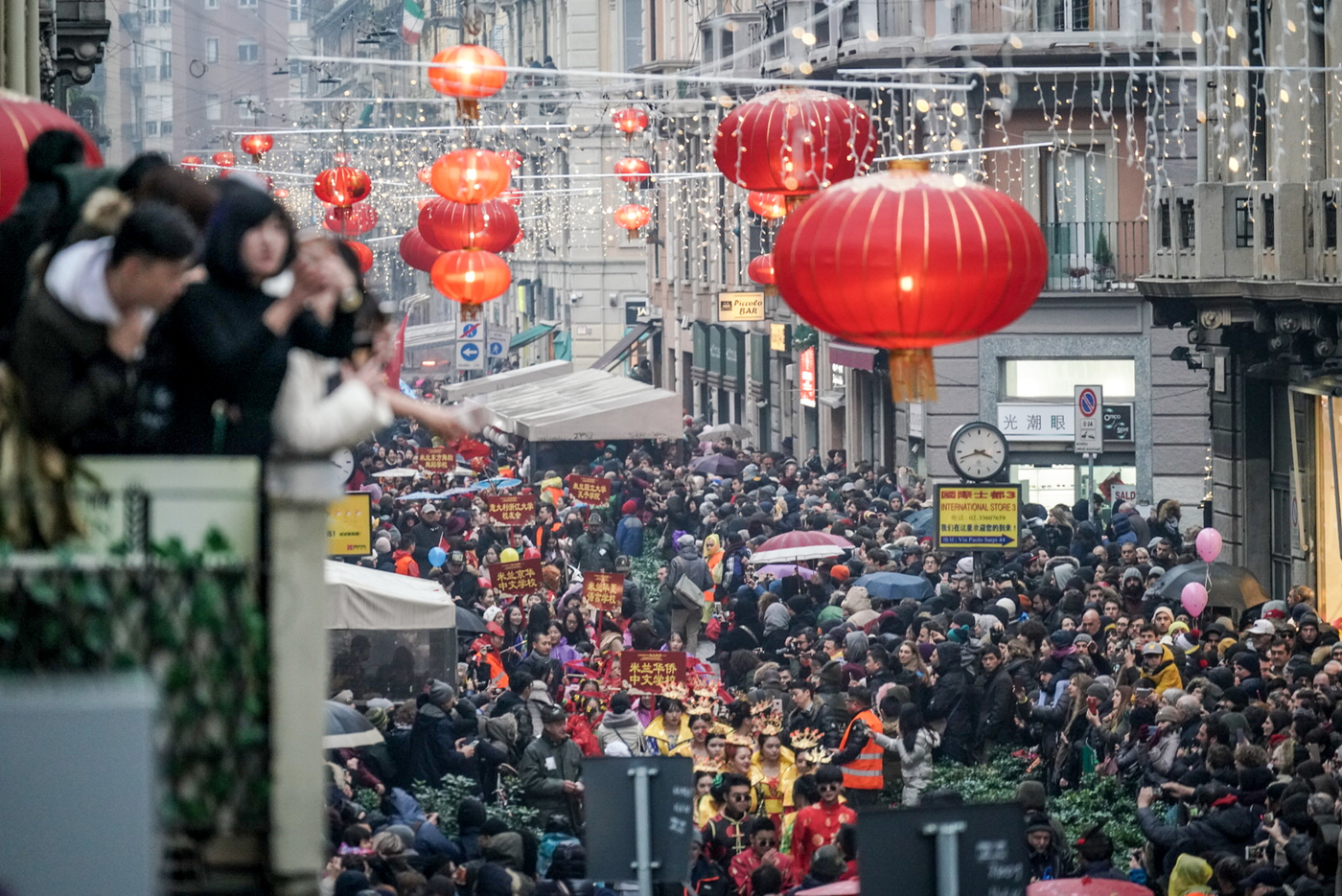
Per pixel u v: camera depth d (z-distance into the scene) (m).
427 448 74.44
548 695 32.34
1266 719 28.91
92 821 8.09
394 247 153.38
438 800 29.45
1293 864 22.56
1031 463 69.62
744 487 67.75
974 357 69.44
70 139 11.14
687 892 24.89
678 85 98.25
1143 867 26.92
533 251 148.25
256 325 10.02
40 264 10.06
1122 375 68.88
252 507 10.07
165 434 10.13
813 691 33.12
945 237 16.98
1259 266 44.72
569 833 27.66
